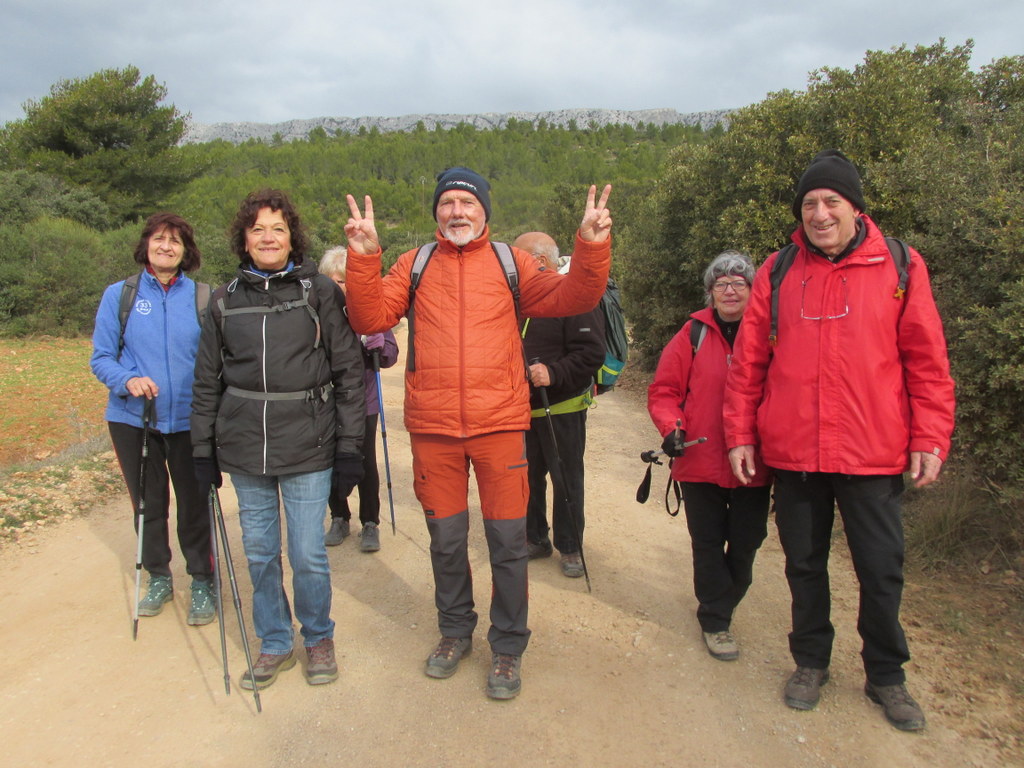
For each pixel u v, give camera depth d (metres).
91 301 19.84
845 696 2.99
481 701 3.03
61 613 3.84
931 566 3.99
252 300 3.01
